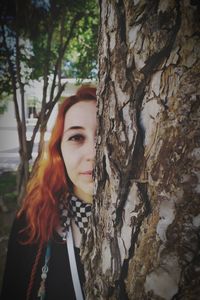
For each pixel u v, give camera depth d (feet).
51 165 3.89
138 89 2.45
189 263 2.39
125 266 2.68
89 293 3.17
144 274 2.55
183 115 2.30
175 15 2.27
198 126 2.27
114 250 2.73
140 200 2.54
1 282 4.36
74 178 3.76
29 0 4.38
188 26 2.25
